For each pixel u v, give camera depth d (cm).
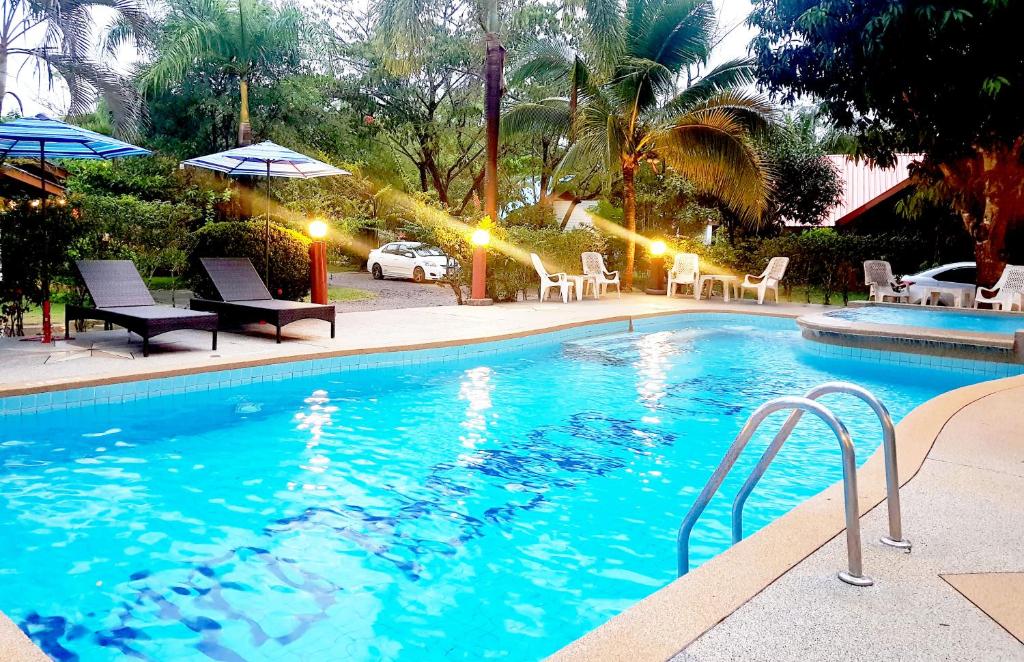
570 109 2073
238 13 2142
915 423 553
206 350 883
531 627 331
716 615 255
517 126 2133
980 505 377
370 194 2681
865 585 280
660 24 1891
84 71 1692
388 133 2842
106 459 556
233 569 383
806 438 668
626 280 2044
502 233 1670
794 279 2195
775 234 2584
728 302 1842
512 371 967
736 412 760
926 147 1608
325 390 809
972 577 290
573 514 472
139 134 2038
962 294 1664
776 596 271
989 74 1362
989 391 682
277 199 1995
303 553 405
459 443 629
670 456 604
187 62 2070
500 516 467
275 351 874
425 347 984
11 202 1166
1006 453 475
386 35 1708
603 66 1748
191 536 424
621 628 245
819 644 238
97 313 864
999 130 1464
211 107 2208
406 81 2739
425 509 476
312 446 605
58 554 396
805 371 1013
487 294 1669
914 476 426
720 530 447
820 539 326
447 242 1625
